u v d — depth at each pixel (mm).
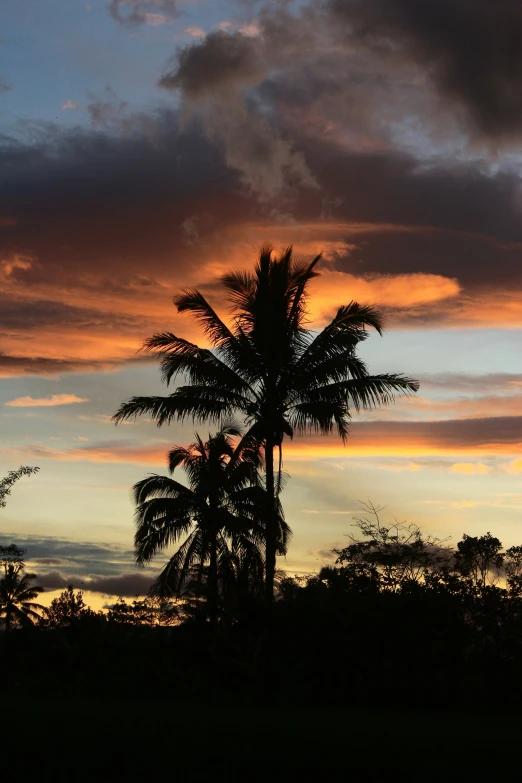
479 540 26234
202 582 27562
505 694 21219
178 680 23141
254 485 27719
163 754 12500
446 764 12344
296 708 20453
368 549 25859
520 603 22391
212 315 24484
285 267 24875
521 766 12352
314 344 24547
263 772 12117
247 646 23516
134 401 24594
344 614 22734
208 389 24297
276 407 24281
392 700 21531
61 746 12664
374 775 12094
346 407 24062
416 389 24125
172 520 28438
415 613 22250
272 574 23688
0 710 15688
